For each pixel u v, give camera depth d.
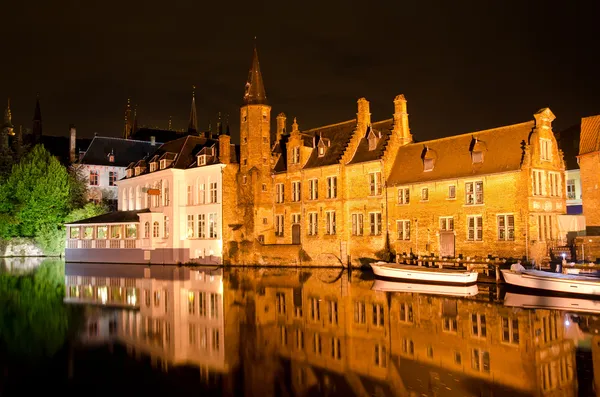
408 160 48.91
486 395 15.59
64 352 20.67
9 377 17.69
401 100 51.09
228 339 22.52
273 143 65.44
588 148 45.47
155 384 16.92
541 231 40.47
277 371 18.11
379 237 49.09
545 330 22.91
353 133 53.34
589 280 30.45
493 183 41.44
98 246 68.12
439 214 44.81
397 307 28.69
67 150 103.00
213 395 15.95
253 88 59.75
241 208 59.06
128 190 72.19
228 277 45.75
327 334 23.08
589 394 15.55
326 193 53.72
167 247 62.59
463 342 21.27
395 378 17.19
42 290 38.59
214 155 61.41
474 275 36.72
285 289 36.88
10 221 76.31
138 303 32.00
